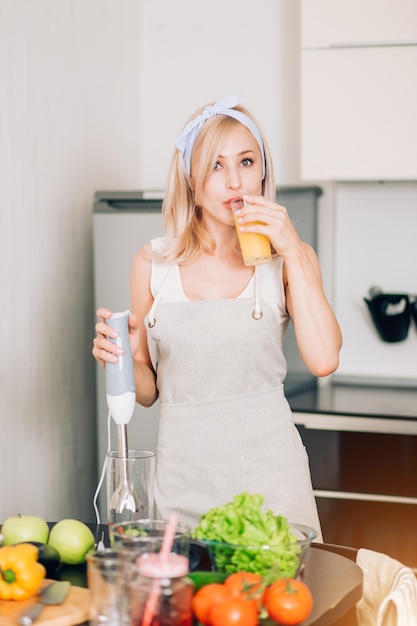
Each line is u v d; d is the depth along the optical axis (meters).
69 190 3.13
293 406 2.94
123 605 1.17
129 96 3.60
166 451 1.89
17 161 2.76
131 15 3.59
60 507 3.12
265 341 1.87
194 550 1.40
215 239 1.94
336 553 1.63
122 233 2.96
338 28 3.00
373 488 2.85
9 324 2.74
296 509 1.85
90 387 3.35
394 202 3.42
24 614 1.22
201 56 3.60
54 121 2.99
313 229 3.39
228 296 1.93
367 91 3.00
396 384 3.43
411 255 3.42
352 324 3.48
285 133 3.50
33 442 2.92
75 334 3.21
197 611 1.19
